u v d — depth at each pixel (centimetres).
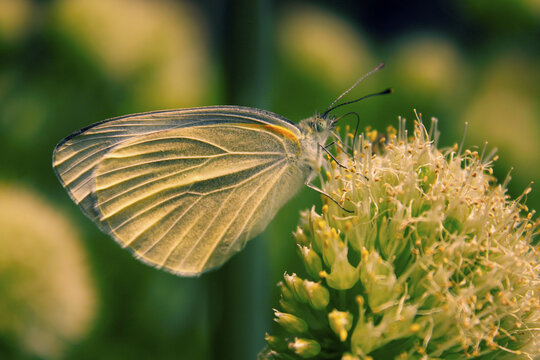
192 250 21
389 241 20
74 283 22
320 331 20
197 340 22
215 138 21
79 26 22
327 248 20
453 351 19
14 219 22
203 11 24
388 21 28
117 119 21
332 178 20
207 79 23
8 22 23
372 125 23
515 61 24
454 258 20
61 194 23
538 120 23
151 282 22
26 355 21
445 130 23
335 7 26
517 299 20
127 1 23
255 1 21
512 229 20
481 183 20
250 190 21
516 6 24
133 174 21
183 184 21
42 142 23
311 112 23
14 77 23
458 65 24
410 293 19
